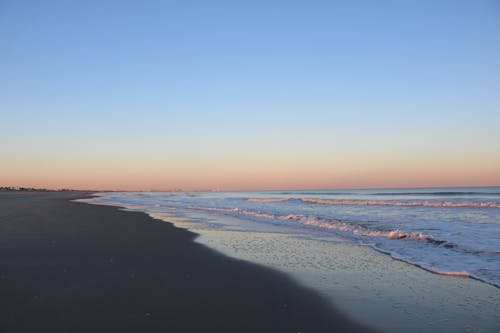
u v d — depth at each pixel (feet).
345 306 21.34
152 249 38.40
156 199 200.44
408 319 19.48
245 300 22.08
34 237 44.65
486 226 56.70
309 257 35.63
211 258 34.37
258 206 119.14
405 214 79.41
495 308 21.18
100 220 67.46
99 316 18.89
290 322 18.81
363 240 45.93
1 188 475.72
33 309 19.70
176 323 18.24
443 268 30.48
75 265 30.07
